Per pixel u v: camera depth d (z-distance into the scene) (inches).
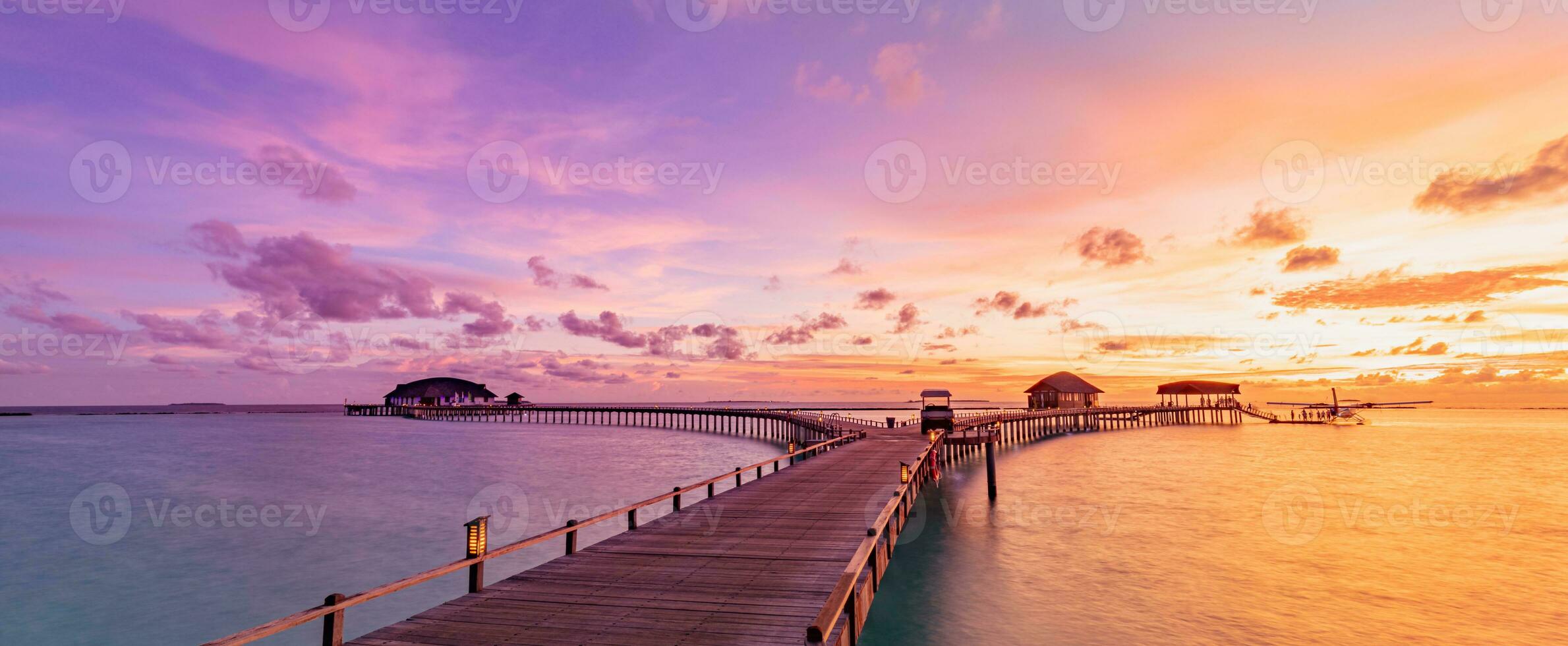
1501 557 786.2
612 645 305.4
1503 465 1817.2
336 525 1001.5
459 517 1066.1
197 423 5285.4
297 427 4441.4
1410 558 783.1
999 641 542.9
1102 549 827.4
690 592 387.2
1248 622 577.3
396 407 6584.6
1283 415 4559.5
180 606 649.0
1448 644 530.0
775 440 2987.2
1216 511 1082.7
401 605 652.7
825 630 244.7
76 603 657.0
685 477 1572.3
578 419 5108.3
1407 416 7007.9
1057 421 3267.7
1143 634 555.5
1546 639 537.6
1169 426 4067.4
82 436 3371.1
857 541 518.3
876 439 1612.9
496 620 337.4
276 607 648.4
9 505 1203.2
